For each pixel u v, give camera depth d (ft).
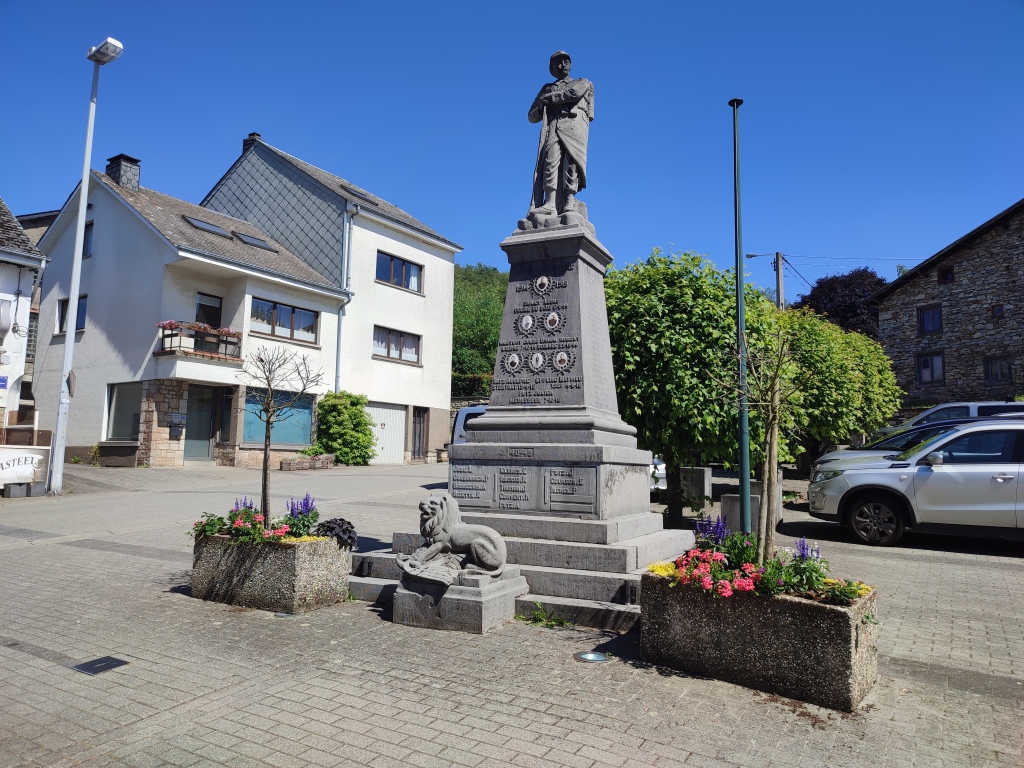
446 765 11.27
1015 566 28.66
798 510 45.70
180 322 66.95
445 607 18.69
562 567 20.57
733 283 36.37
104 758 11.50
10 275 58.80
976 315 96.48
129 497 48.26
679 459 36.14
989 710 13.70
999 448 31.99
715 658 15.01
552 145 26.00
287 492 51.52
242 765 11.28
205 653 16.80
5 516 40.11
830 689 13.62
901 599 22.89
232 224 84.74
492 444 23.20
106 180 74.74
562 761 11.37
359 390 83.20
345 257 81.76
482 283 220.23
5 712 13.34
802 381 18.17
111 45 52.42
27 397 81.76
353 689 14.48
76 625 19.15
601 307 26.18
